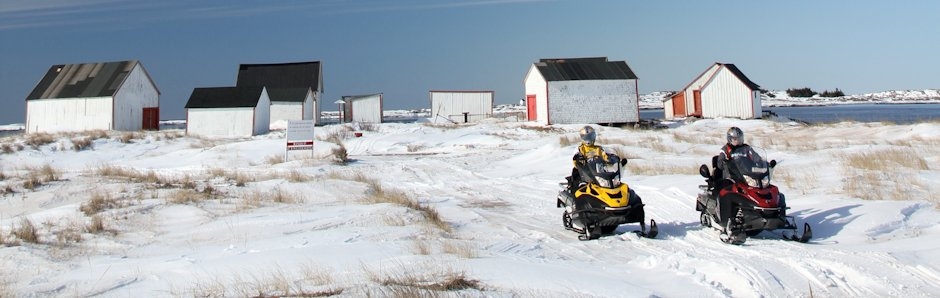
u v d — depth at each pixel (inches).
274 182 682.8
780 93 6510.8
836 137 1168.2
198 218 463.2
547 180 734.5
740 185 331.9
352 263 272.5
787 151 823.1
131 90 1932.8
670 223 406.6
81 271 295.0
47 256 335.9
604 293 214.4
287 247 337.4
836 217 370.6
